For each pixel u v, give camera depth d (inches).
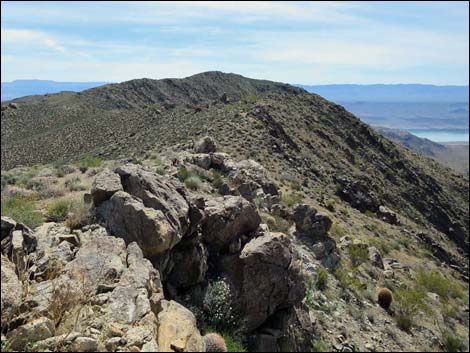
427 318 788.0
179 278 465.1
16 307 289.7
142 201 469.1
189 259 469.1
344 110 3592.5
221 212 515.8
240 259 482.3
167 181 531.2
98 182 495.8
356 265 911.7
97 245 390.3
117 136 2950.3
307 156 2299.5
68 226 464.8
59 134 3390.7
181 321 320.2
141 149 1995.6
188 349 292.2
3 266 315.0
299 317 533.3
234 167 1088.8
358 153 2967.5
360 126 3417.8
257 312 464.8
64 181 899.4
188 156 1091.9
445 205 2935.5
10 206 581.9
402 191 2719.0
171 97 7746.1
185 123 2497.5
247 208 542.6
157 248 422.6
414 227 2124.8
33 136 3789.4
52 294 312.0
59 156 2810.0
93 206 485.1
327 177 2135.8
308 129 2800.2
